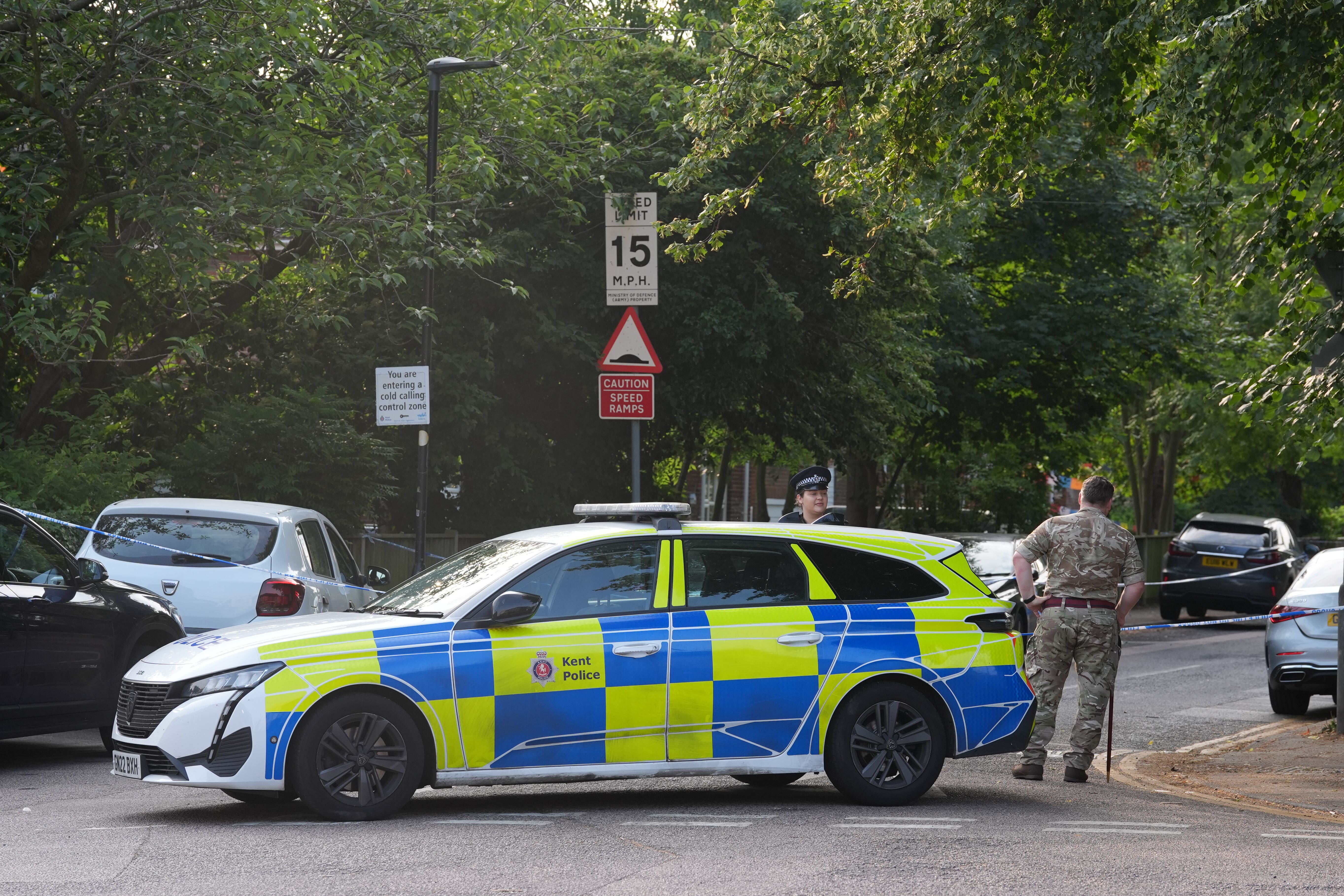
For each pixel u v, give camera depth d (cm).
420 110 5194
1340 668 3834
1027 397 8762
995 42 3188
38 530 2934
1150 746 3675
